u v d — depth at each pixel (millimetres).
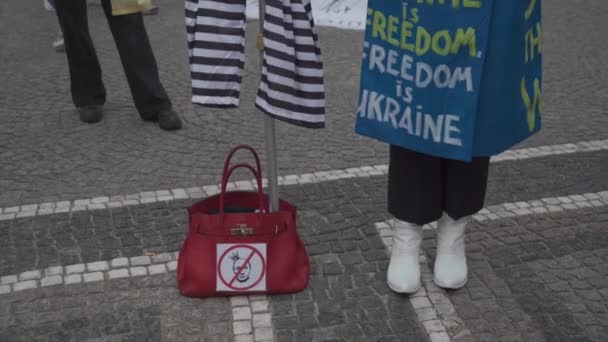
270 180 3256
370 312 3131
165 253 3568
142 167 4547
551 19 7898
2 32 7562
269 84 2959
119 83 6055
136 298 3230
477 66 2574
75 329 3035
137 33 4953
